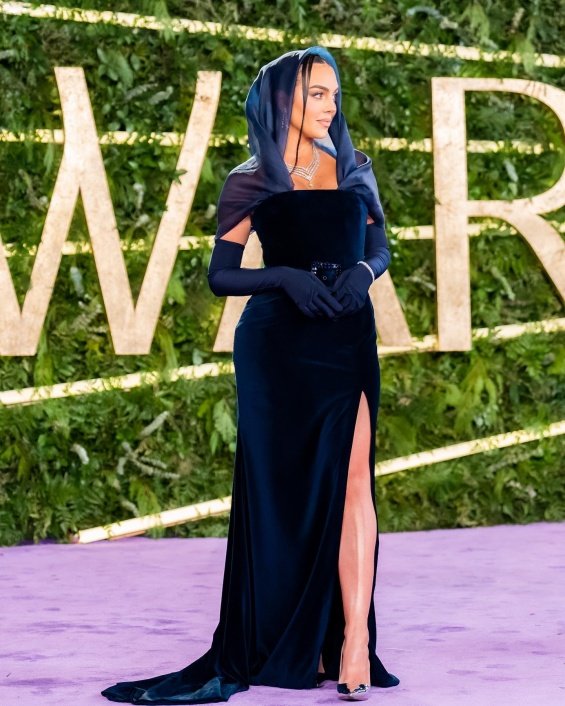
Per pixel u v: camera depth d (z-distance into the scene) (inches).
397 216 448.5
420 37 451.2
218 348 430.3
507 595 314.0
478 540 418.6
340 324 220.1
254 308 223.6
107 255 421.1
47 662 236.7
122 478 427.2
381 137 448.1
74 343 423.5
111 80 426.3
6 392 418.3
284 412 219.6
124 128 427.5
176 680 211.3
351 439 216.8
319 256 220.7
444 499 450.9
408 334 443.2
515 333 458.9
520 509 460.4
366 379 220.2
